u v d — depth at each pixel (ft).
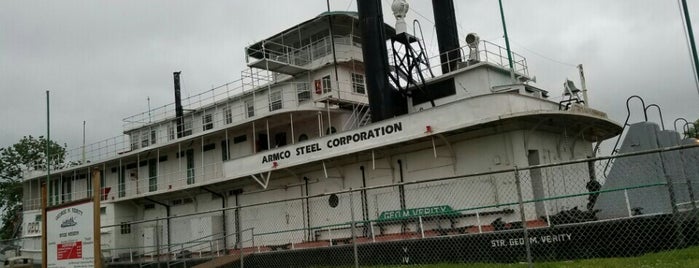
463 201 61.00
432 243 50.26
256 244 81.20
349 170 71.46
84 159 123.24
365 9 73.82
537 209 57.57
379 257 52.95
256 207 82.23
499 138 59.47
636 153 30.04
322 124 85.35
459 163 62.18
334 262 55.67
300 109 79.10
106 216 103.14
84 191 117.91
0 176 178.29
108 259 91.97
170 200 97.91
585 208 61.41
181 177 99.71
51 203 123.95
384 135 64.80
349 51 89.92
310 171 75.51
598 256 43.11
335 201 72.13
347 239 62.49
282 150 75.25
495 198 58.39
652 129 47.60
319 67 88.94
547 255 45.09
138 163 102.89
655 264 35.47
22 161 180.75
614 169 48.29
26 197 131.03
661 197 45.16
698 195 47.29
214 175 93.71
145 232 100.78
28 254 109.50
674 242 41.16
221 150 94.38
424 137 61.16
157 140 112.78
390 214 62.85
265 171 76.59
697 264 33.35
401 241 51.93
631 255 41.96
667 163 47.06
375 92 71.77
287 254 58.90
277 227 78.69
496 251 47.26
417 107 76.33
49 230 50.01
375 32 72.90
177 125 107.76
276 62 85.81
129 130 118.11
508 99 57.57
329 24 88.58
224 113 100.58
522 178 57.98
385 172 67.72
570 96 66.85
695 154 48.55
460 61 78.59
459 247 48.98
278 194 79.46
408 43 75.56
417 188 64.39
